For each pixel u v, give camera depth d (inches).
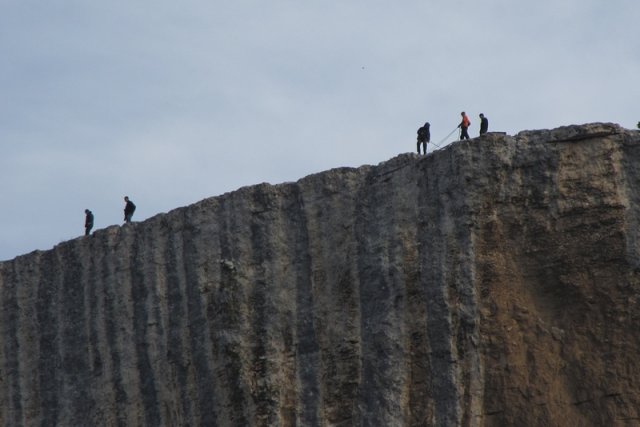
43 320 4965.6
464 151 4143.7
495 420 3991.1
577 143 4114.2
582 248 4060.0
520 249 4092.0
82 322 4842.5
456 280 4087.1
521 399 3983.8
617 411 3946.9
